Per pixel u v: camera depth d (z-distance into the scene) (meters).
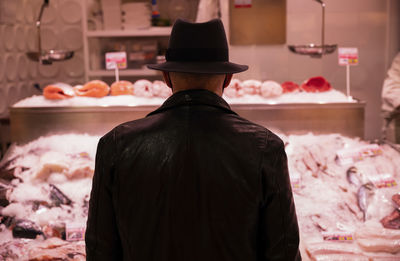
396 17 3.72
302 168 2.06
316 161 2.09
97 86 2.31
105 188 0.98
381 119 3.88
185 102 0.99
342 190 1.95
